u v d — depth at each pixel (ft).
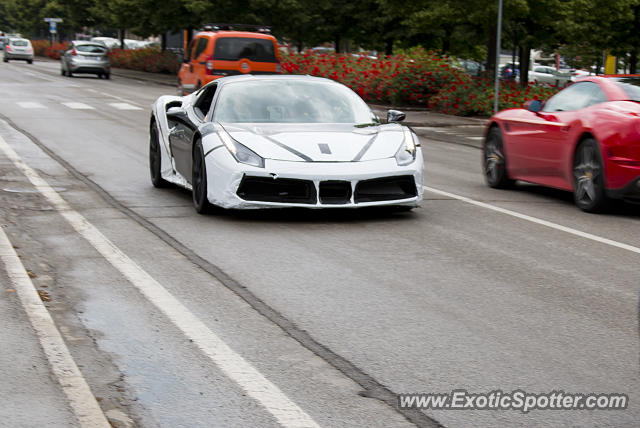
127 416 14.25
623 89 36.19
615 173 34.17
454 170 50.60
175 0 168.66
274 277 23.75
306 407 14.73
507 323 19.85
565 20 101.71
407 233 30.40
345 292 22.34
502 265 25.73
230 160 31.32
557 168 37.96
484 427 14.06
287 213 33.78
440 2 100.42
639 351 17.99
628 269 25.58
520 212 35.60
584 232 31.40
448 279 23.90
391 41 159.63
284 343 18.15
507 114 42.29
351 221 32.50
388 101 109.91
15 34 357.00
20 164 46.62
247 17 158.71
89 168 45.83
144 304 20.85
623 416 14.58
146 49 216.54
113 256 25.79
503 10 97.04
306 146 31.96
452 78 104.53
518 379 16.26
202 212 33.06
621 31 102.01
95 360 16.92
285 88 35.86
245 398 15.10
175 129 36.83
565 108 38.50
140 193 38.27
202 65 95.14
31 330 18.67
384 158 32.17
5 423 13.91
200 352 17.48
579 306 21.40
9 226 29.99
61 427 13.80
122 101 100.99
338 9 161.79
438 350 17.87
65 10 274.36
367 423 14.10
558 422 14.32
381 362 17.07
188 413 14.40
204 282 23.04
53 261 25.05
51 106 89.45
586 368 16.92
